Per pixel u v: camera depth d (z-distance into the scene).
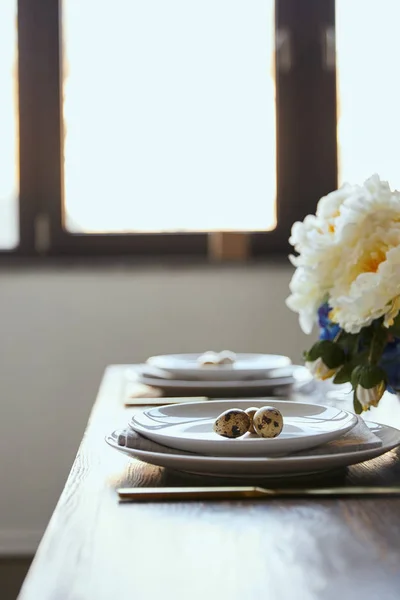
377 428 0.96
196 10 2.87
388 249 0.96
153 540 0.63
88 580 0.54
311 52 2.87
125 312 2.76
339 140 2.88
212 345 2.77
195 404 1.01
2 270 2.74
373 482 0.79
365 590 0.51
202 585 0.53
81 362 2.76
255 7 2.87
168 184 2.89
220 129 2.89
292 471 0.79
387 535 0.63
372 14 2.87
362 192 1.01
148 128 2.89
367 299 0.92
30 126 2.85
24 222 2.85
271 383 1.46
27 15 2.84
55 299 2.75
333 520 0.67
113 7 2.87
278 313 2.77
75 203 2.88
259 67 2.88
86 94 2.88
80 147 2.87
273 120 2.88
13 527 2.75
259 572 0.55
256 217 2.90
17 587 2.49
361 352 1.00
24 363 2.75
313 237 1.01
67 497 0.75
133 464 0.89
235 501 0.74
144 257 2.80
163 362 1.79
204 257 2.84
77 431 2.76
